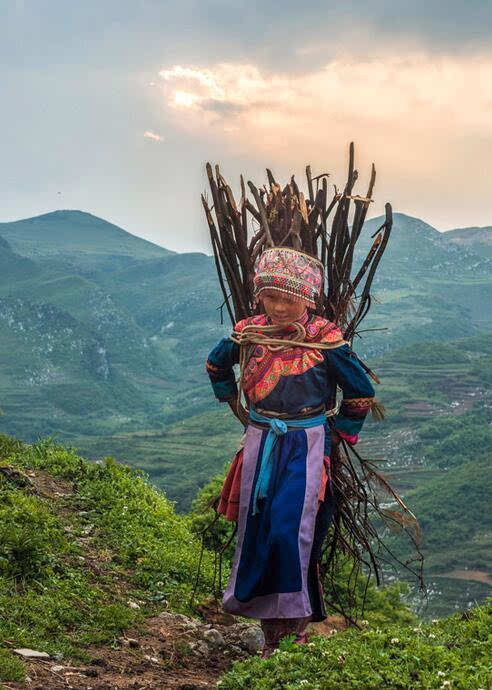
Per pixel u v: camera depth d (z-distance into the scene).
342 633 4.76
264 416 4.79
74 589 5.74
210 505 5.30
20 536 5.82
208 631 5.66
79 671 4.46
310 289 4.79
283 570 4.51
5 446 9.38
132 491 8.81
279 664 4.07
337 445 5.18
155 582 6.66
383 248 5.16
